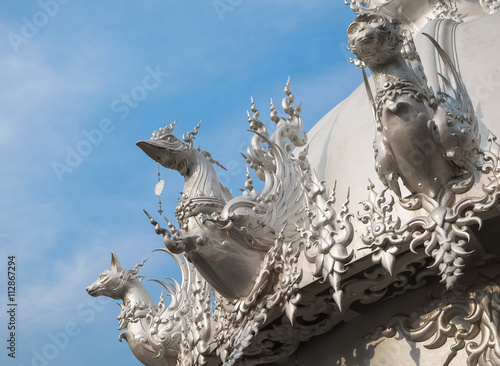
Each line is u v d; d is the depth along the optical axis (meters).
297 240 13.50
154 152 14.99
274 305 13.23
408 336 13.06
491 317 12.44
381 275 12.76
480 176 11.96
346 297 13.14
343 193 14.10
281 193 14.19
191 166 15.23
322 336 14.14
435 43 13.00
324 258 12.59
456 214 11.73
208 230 13.85
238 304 13.77
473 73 14.38
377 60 12.03
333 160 15.05
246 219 13.67
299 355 14.38
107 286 18.81
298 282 12.87
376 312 13.58
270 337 13.98
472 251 11.43
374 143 12.49
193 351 14.98
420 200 12.08
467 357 12.48
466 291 12.77
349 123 15.58
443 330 12.76
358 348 13.59
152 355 17.89
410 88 11.88
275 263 13.41
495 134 13.02
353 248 12.44
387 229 12.15
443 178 11.99
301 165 14.74
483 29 15.64
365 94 16.17
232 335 13.76
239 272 13.66
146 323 18.33
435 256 11.58
